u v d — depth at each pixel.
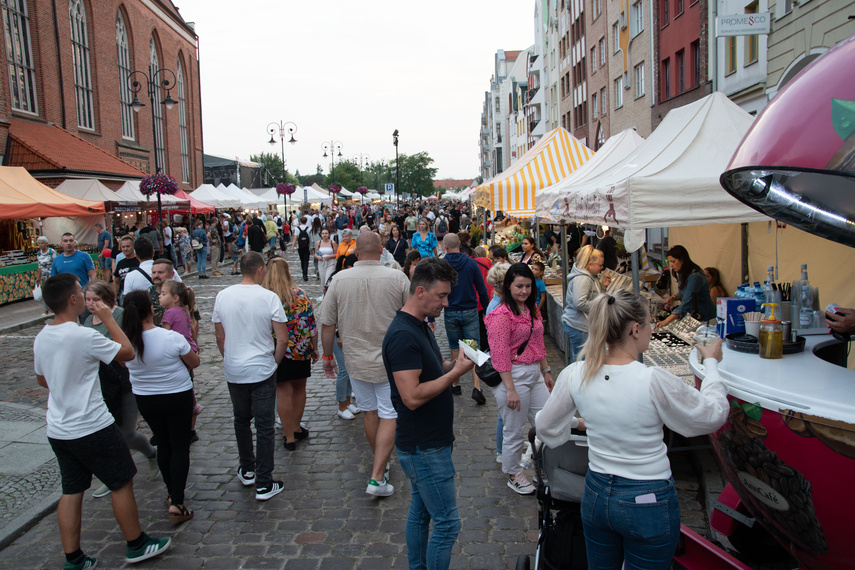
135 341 4.27
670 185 5.01
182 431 4.50
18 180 17.30
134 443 5.07
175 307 5.59
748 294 4.77
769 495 2.81
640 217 5.02
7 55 25.58
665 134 6.15
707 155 5.36
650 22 22.97
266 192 43.22
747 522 3.61
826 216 2.98
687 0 18.89
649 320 2.74
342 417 6.76
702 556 3.20
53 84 28.56
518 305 4.64
